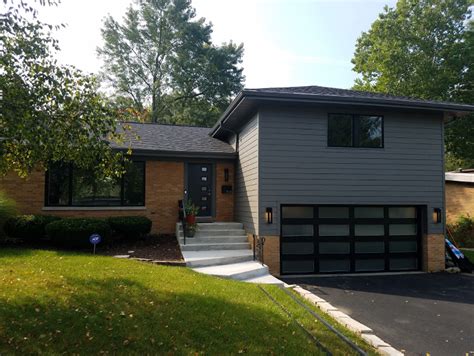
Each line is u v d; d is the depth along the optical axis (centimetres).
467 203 1552
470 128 2278
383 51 2466
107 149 602
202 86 3300
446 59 2338
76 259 804
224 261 948
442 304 716
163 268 803
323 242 1059
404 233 1110
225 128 1332
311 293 769
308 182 1029
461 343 517
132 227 1091
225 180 1337
